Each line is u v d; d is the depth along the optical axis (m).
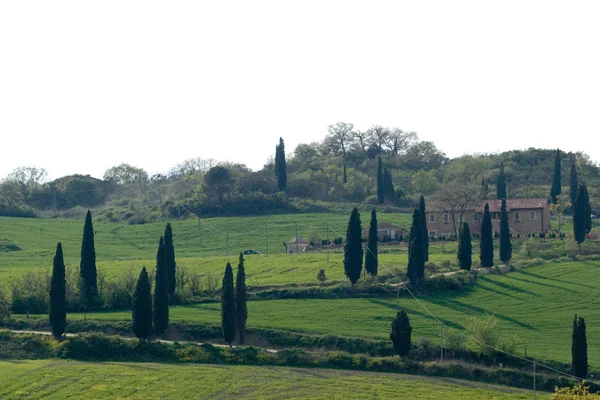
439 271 132.38
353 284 122.25
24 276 123.56
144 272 100.69
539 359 93.56
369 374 91.56
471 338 95.81
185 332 103.62
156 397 81.12
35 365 93.06
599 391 82.44
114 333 104.25
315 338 100.19
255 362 95.25
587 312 114.06
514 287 125.31
